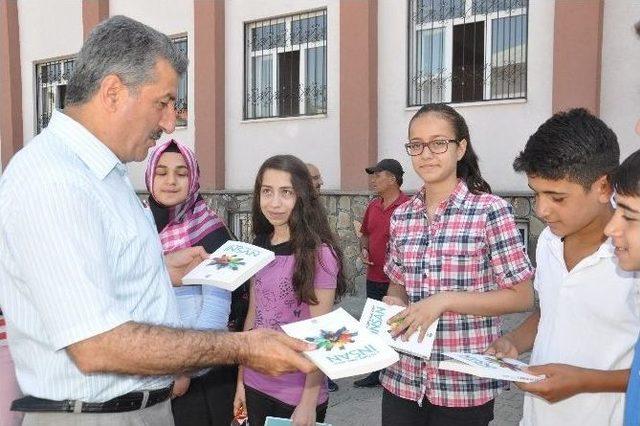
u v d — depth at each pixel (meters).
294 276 2.54
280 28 8.75
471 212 2.29
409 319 2.13
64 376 1.53
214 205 9.10
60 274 1.38
